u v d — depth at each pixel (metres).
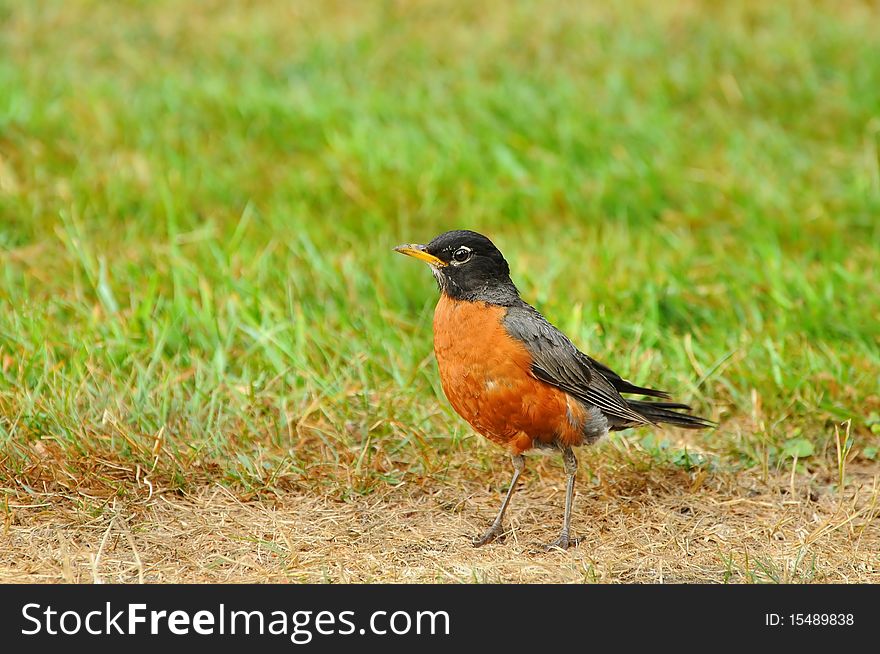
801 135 17.64
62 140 16.19
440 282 9.12
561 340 8.97
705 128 17.88
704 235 14.69
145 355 11.17
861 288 12.95
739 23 21.94
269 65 20.42
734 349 11.63
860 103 18.23
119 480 9.38
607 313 12.38
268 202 15.11
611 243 14.09
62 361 10.71
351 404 10.67
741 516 9.37
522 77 19.61
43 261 13.05
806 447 10.21
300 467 9.78
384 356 11.48
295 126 17.25
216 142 16.81
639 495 9.70
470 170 16.11
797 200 15.37
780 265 13.33
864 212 15.05
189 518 9.04
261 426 10.30
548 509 9.55
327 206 15.27
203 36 21.72
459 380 8.96
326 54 20.72
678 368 11.45
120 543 8.62
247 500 9.38
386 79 19.89
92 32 21.64
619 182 15.86
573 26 21.91
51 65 19.86
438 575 8.30
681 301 12.68
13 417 9.87
